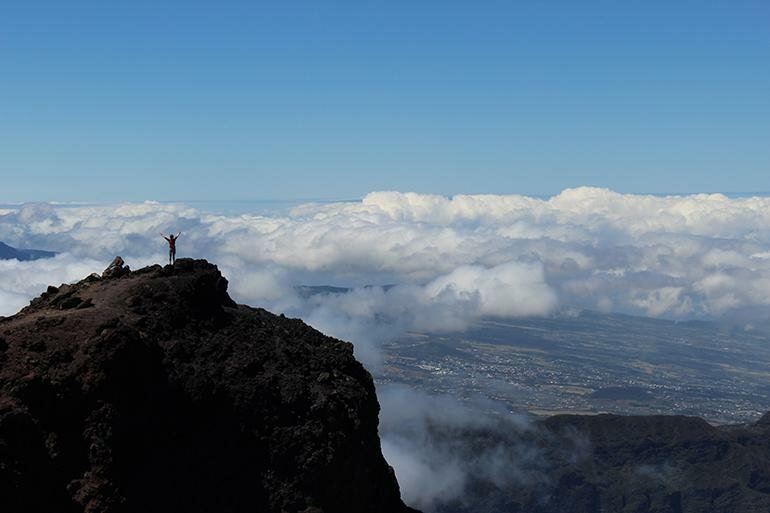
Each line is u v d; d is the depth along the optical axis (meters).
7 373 64.81
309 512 74.81
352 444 81.50
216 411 75.50
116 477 65.00
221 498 72.81
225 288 90.88
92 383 66.62
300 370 83.44
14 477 59.69
